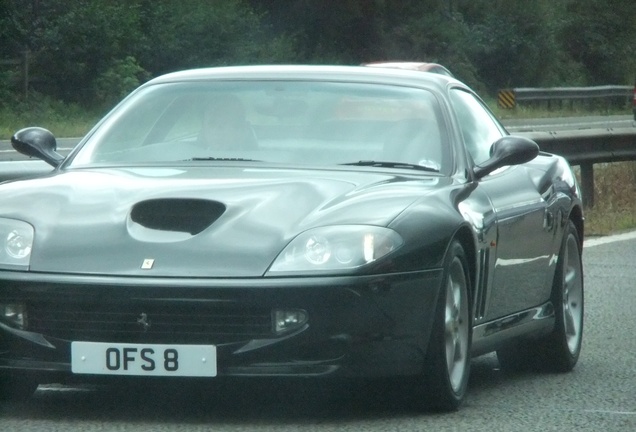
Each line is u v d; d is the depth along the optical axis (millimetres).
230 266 9875
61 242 10141
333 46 103000
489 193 12102
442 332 10539
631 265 22391
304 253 9992
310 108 12266
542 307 13367
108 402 11031
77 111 68375
